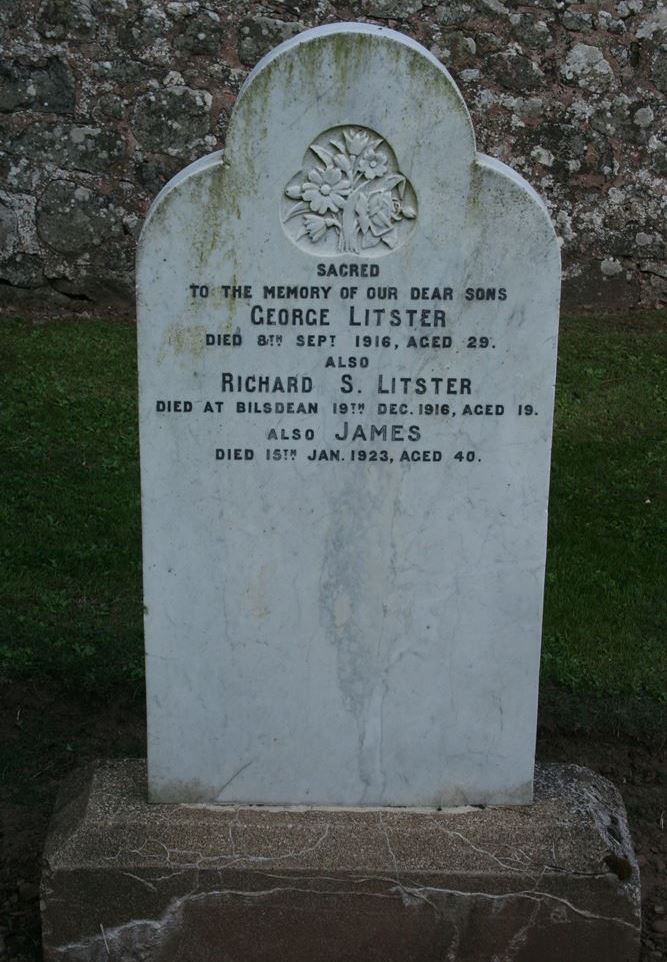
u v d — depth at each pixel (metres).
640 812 4.40
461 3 9.44
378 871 3.46
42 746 4.68
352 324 3.35
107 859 3.47
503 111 9.69
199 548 3.50
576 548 6.13
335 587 3.54
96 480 6.69
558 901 3.46
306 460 3.45
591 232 9.94
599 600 5.65
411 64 3.15
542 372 3.38
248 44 9.30
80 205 9.42
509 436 3.43
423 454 3.45
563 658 5.19
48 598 5.51
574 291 10.03
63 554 5.91
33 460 6.86
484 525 3.50
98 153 9.35
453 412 3.41
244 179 3.23
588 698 4.97
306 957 3.54
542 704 4.92
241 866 3.46
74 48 9.14
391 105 3.18
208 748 3.66
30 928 3.71
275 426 3.42
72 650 5.14
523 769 3.67
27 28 9.06
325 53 3.13
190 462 3.44
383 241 3.29
